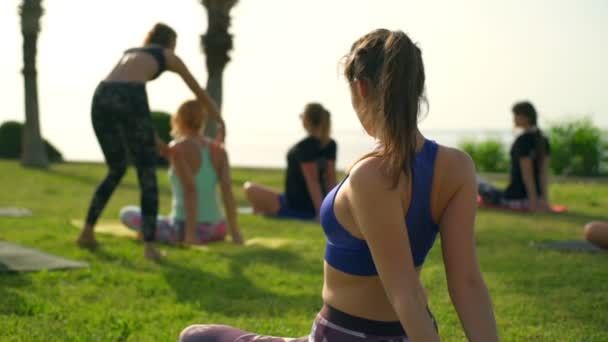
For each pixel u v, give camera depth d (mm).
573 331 3648
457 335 3629
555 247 6180
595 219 8555
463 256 1807
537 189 9555
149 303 4254
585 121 17125
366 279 1819
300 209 8641
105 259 5602
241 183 13781
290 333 3604
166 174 15352
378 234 1701
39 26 16594
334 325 1875
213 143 6594
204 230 6648
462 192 1792
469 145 18938
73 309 4023
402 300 1684
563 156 17000
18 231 6941
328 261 1887
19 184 12828
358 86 1783
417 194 1742
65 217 8461
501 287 4633
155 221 5691
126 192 11820
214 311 4102
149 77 5727
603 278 4840
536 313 4000
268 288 4715
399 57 1711
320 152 8273
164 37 5906
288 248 6289
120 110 5609
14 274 4848
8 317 3729
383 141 1718
